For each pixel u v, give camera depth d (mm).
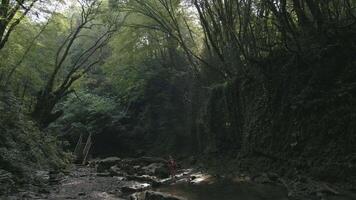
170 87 36562
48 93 27859
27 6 23141
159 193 13930
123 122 41125
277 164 18641
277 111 19812
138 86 38906
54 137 27688
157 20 30938
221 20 24484
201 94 31016
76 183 18516
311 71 18531
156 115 37938
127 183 18953
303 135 17547
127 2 30922
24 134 20594
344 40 17516
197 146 30969
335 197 12945
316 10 18016
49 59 30891
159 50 38844
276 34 21766
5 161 16156
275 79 20375
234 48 24234
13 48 26094
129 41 35062
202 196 14766
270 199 13469
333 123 16266
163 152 34594
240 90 23844
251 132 21422
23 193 14227
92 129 40562
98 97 42438
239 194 14758
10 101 21625
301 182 15586
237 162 21938
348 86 16453
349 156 14922
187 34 35219
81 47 46344
